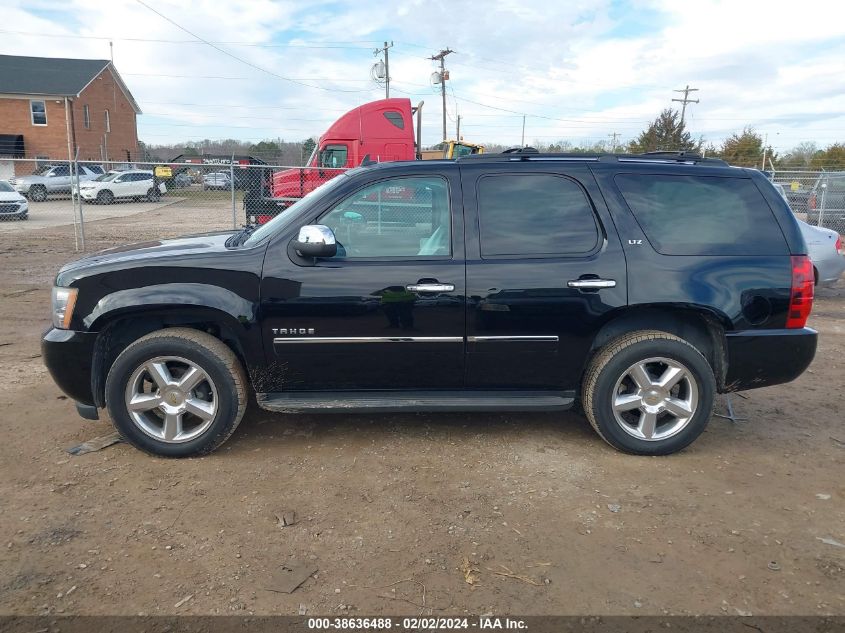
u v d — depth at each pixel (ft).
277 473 12.63
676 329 13.82
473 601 8.96
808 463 13.44
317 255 12.43
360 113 53.16
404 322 12.82
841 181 50.80
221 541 10.30
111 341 13.42
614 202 13.24
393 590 9.17
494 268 12.84
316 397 13.43
